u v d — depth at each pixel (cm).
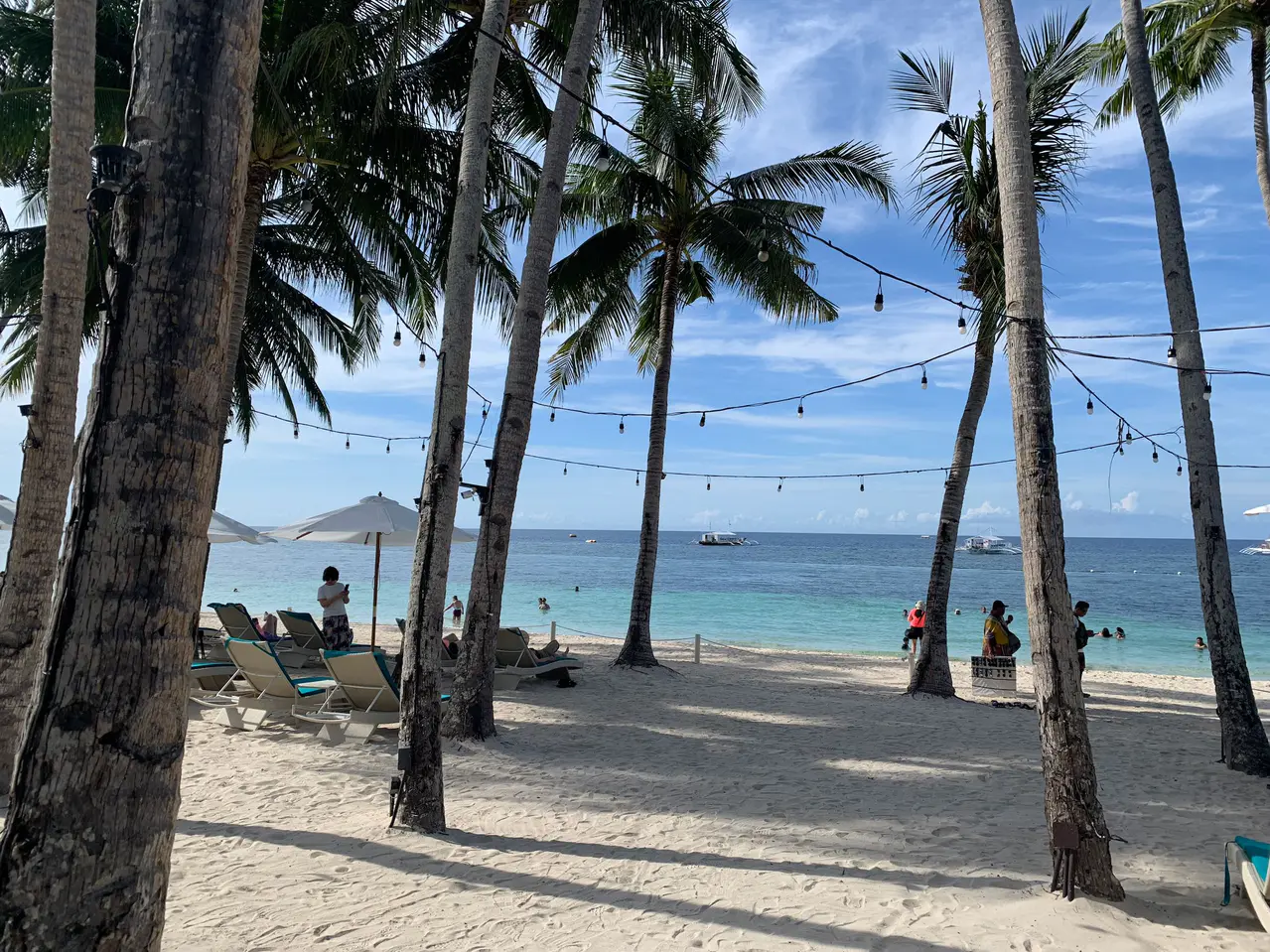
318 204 1273
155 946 212
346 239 1302
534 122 1205
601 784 690
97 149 214
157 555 212
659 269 1639
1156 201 887
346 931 395
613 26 1124
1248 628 3108
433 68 1134
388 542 1189
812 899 443
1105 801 677
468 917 414
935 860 512
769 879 475
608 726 931
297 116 1022
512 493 888
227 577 4806
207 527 227
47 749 202
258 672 845
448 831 555
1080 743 449
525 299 909
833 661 1683
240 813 578
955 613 3591
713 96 1299
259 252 1447
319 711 821
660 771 738
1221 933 409
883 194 1334
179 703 218
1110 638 2683
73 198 564
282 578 4781
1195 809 655
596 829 569
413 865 488
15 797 204
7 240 1224
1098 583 6206
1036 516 463
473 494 875
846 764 779
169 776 215
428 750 559
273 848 510
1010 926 404
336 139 1102
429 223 1269
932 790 689
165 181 221
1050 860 511
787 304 1477
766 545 18062
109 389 213
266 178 1095
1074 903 426
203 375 223
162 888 214
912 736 924
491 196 1266
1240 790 715
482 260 1320
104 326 217
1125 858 534
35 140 1001
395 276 1413
